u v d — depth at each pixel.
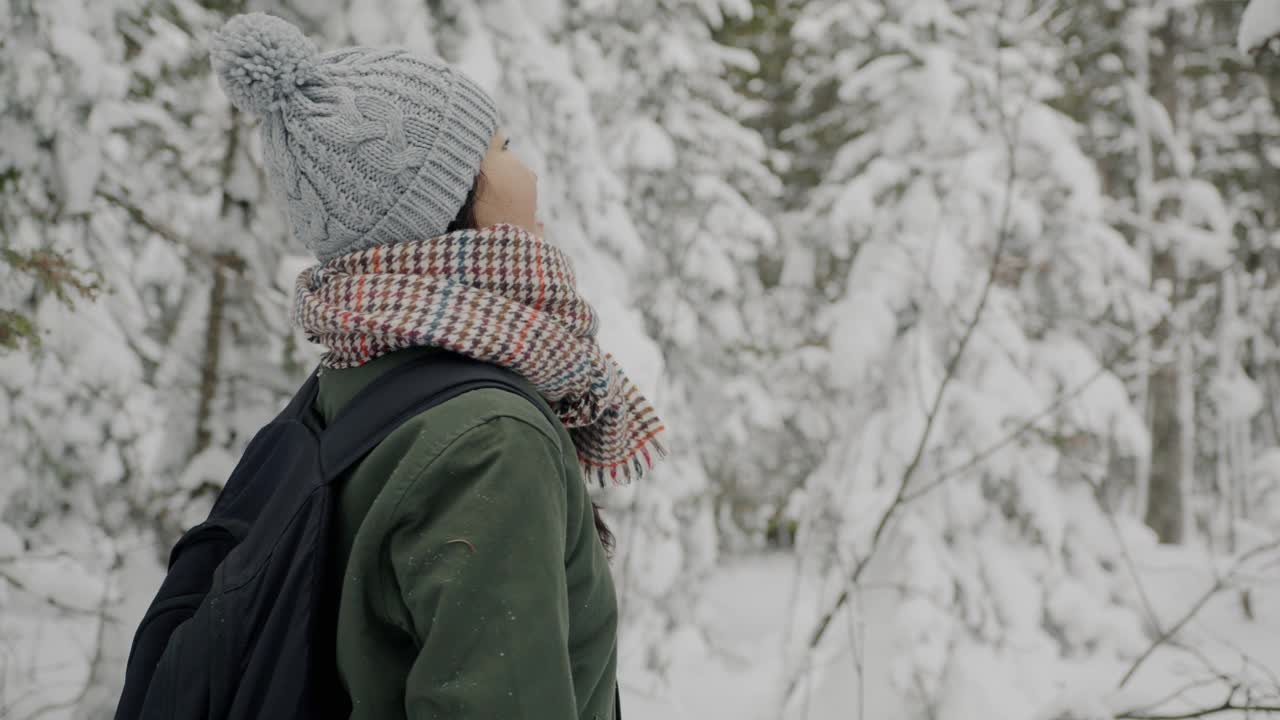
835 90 7.49
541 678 0.72
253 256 3.23
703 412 7.07
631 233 4.32
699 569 5.80
